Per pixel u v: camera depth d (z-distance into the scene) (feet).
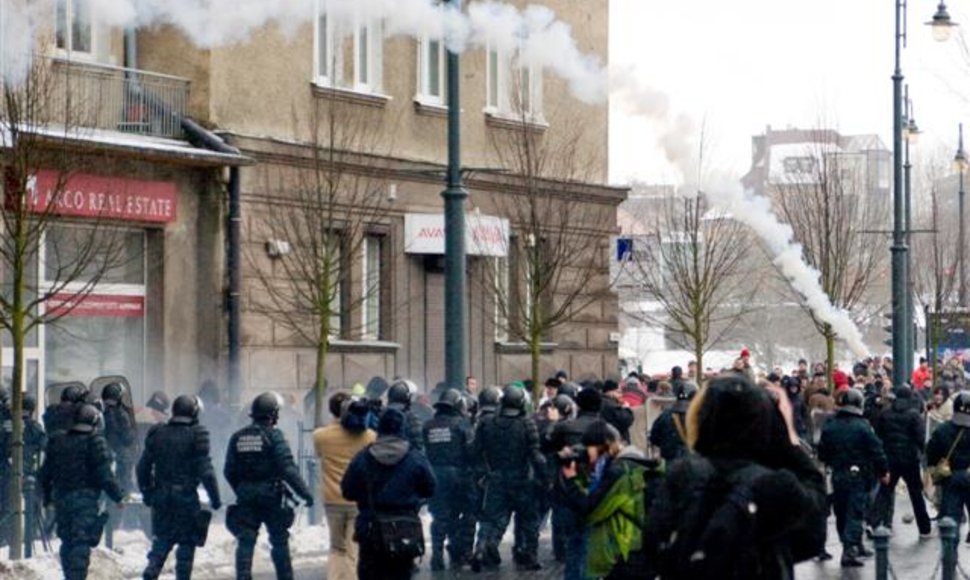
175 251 96.63
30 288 75.66
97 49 93.09
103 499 66.23
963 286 188.55
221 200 98.48
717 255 154.92
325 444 54.60
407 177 110.73
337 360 105.09
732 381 25.66
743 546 24.94
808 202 144.56
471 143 115.55
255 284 99.76
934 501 85.61
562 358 123.95
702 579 25.02
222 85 98.27
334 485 54.49
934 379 151.12
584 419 52.60
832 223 143.33
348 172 104.47
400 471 46.37
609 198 125.90
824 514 25.68
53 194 69.31
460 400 68.03
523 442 66.95
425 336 113.19
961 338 182.29
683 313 138.41
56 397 78.69
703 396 25.73
